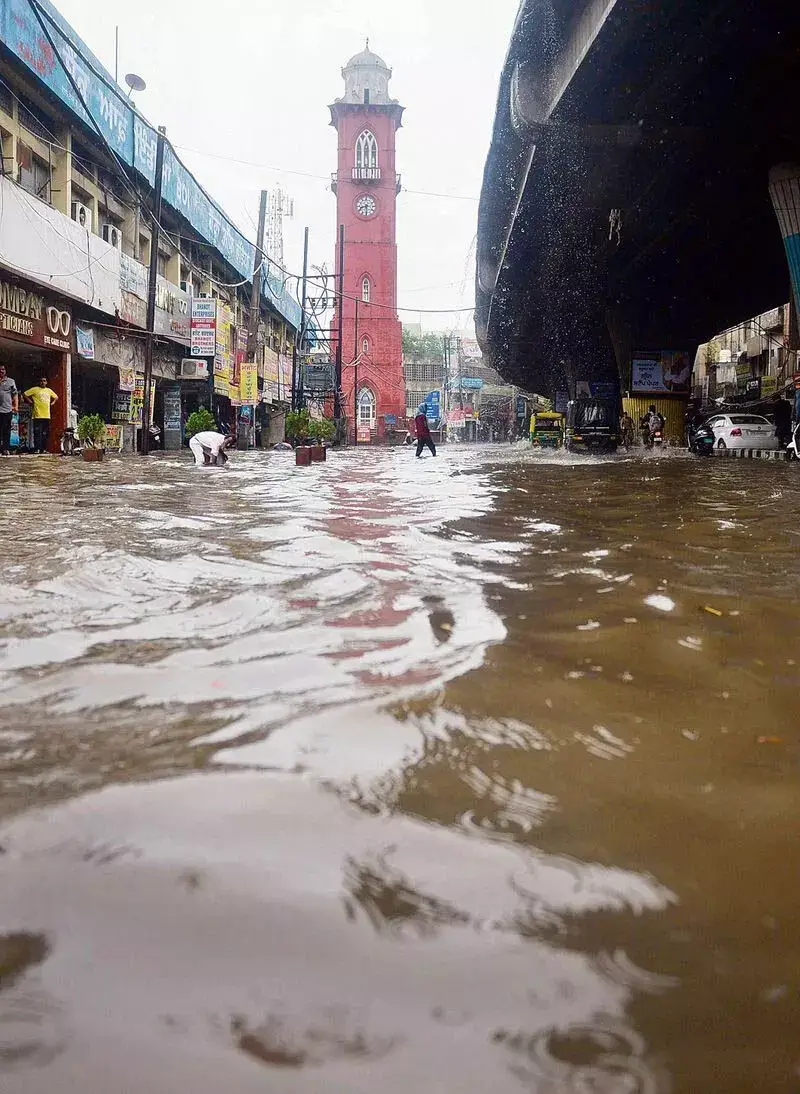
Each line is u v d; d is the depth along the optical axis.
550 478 12.13
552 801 1.48
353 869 1.22
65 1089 0.82
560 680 2.22
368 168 66.00
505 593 3.42
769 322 45.19
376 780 1.55
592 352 48.06
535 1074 0.84
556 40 16.69
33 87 17.62
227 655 2.43
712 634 2.76
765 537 5.33
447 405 86.06
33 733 1.79
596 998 0.95
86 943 1.03
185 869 1.20
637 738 1.81
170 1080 0.83
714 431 24.55
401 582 3.64
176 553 4.41
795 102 16.22
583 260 29.47
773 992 0.97
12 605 3.10
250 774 1.56
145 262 25.39
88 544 4.69
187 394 29.77
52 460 15.50
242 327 35.41
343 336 66.12
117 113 21.17
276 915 1.09
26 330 17.69
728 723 1.92
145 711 1.94
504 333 47.69
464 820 1.39
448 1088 0.82
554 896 1.16
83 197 21.23
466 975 0.99
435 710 1.96
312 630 2.75
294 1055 0.87
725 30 13.67
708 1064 0.86
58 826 1.34
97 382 24.83
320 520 6.18
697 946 1.05
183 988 0.96
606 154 19.16
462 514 6.75
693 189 21.19
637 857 1.28
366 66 66.38
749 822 1.41
